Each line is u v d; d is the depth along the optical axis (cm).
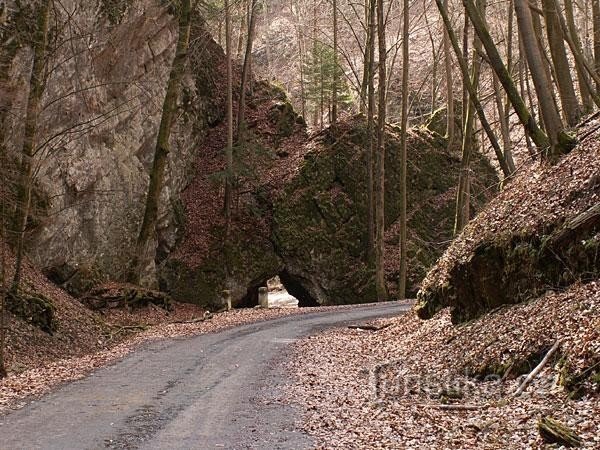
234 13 4269
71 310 2062
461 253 1636
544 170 1586
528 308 1265
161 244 3366
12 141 2180
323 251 3653
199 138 3944
